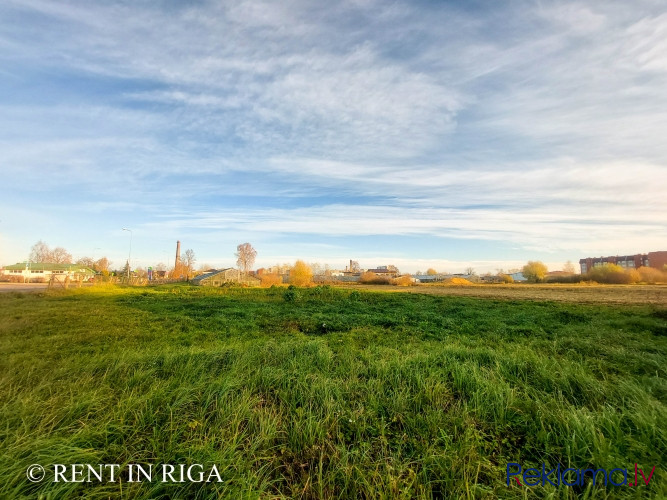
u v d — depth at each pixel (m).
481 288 38.28
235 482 2.44
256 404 3.73
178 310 13.07
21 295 18.69
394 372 4.74
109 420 3.04
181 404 3.50
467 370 4.68
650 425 3.05
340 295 19.31
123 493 2.27
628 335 8.05
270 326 9.98
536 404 3.66
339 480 2.60
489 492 2.43
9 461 2.33
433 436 3.19
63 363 5.06
